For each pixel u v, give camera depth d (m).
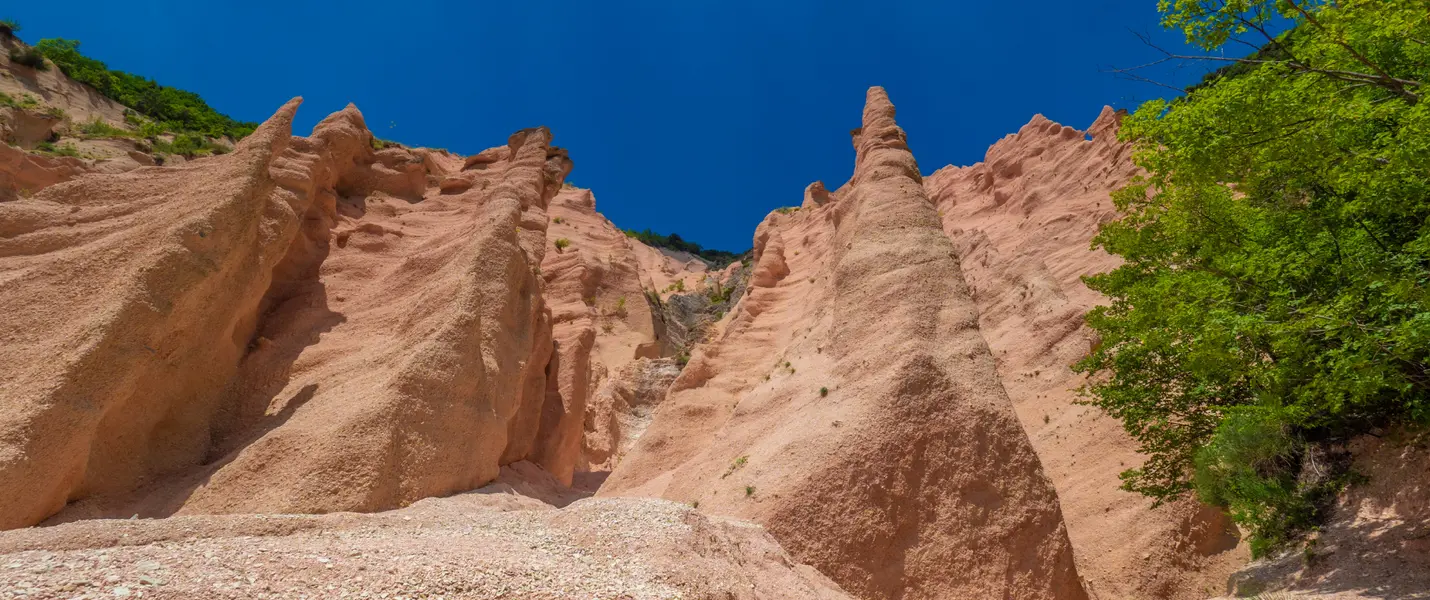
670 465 20.88
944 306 17.77
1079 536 17.34
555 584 8.19
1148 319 14.60
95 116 45.81
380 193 30.48
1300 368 12.38
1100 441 19.61
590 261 45.53
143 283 16.62
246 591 6.96
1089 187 37.19
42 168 25.52
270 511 14.80
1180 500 16.23
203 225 18.12
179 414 17.52
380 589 7.43
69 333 15.72
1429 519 11.37
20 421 13.77
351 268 24.89
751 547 11.77
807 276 35.75
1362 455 13.61
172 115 51.81
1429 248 10.30
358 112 31.53
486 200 29.53
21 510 13.32
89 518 14.53
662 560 9.53
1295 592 11.76
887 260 19.64
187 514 15.02
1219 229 15.12
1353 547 11.98
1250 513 14.27
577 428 28.27
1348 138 11.44
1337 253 12.53
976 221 46.28
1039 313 26.62
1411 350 10.23
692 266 82.62
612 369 38.69
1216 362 13.09
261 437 17.06
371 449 16.19
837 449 14.35
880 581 12.80
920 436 14.34
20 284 17.20
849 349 17.89
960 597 12.59
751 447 16.91
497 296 21.92
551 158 35.25
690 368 25.22
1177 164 13.28
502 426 19.83
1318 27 11.27
